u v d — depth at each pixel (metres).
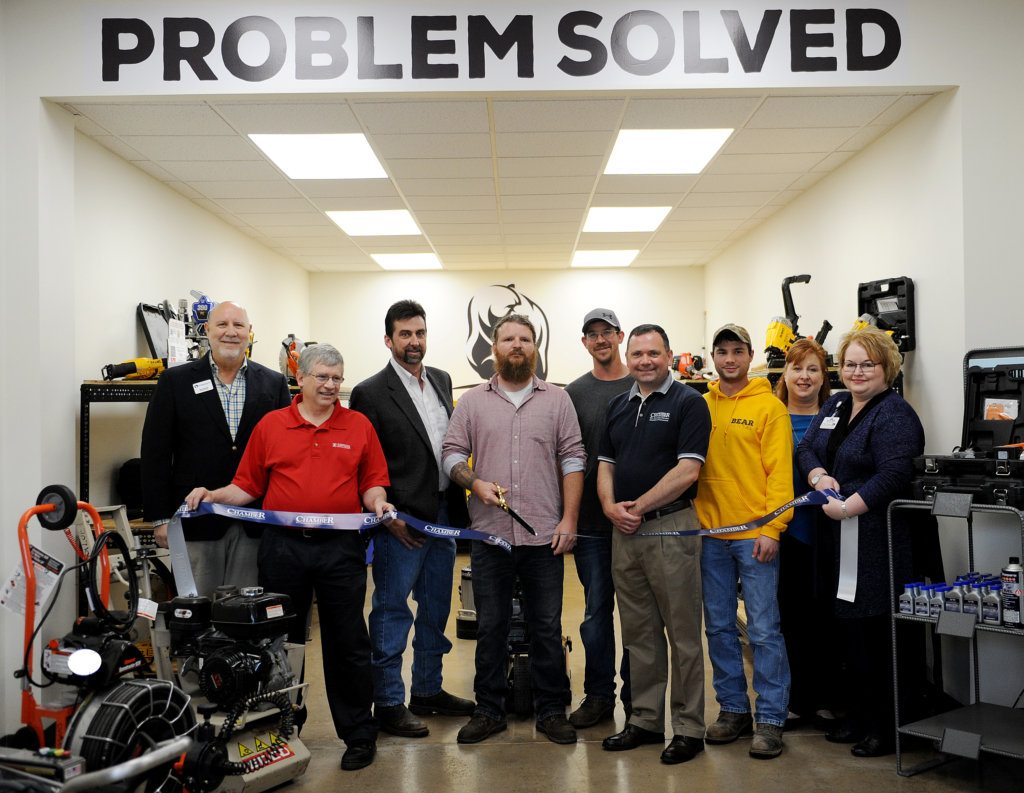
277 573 2.96
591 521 3.42
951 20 3.82
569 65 3.82
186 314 5.58
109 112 4.15
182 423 3.26
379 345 10.08
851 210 5.36
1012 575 2.72
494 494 3.12
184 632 2.68
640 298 10.05
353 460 3.06
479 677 3.30
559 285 10.07
